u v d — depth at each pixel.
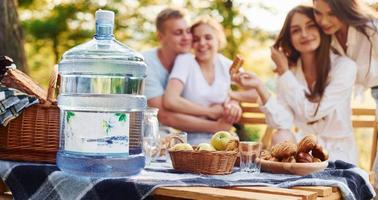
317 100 2.90
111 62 1.84
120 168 1.55
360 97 2.98
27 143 1.74
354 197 1.62
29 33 5.79
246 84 2.94
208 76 3.12
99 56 1.84
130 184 1.48
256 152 1.74
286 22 2.97
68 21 5.84
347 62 2.87
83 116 1.53
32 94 1.77
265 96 2.93
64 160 1.56
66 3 5.83
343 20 2.84
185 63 3.09
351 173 1.75
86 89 1.84
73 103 1.62
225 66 3.15
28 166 1.66
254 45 5.61
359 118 3.00
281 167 1.73
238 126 3.35
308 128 2.96
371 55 2.86
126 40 5.85
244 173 1.73
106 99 1.64
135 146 1.67
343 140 2.91
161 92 3.14
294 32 2.93
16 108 1.71
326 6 2.85
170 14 3.13
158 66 3.20
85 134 1.53
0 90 1.76
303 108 2.92
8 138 1.75
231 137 1.73
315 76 2.92
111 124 1.53
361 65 2.90
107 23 1.76
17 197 1.65
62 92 1.82
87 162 1.53
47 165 1.70
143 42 5.86
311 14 2.90
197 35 3.10
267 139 3.04
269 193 1.43
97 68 1.83
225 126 3.03
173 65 3.20
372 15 2.84
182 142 1.97
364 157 4.88
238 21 5.54
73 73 1.82
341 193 1.58
